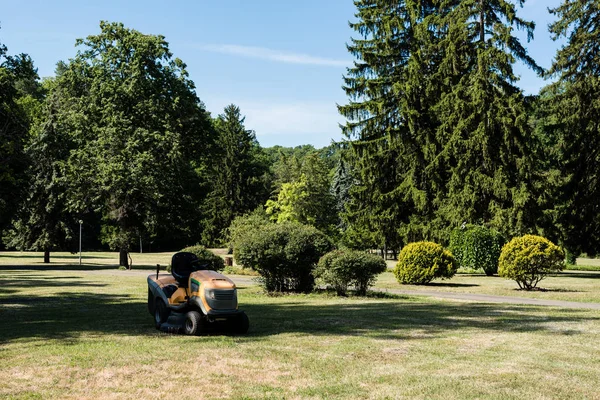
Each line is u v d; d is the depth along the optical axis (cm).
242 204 7106
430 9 3725
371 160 3666
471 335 992
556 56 3244
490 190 3098
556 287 2128
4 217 3647
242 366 745
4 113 2847
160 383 657
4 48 2894
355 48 3775
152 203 3947
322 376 691
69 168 3881
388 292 1956
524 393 615
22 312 1384
